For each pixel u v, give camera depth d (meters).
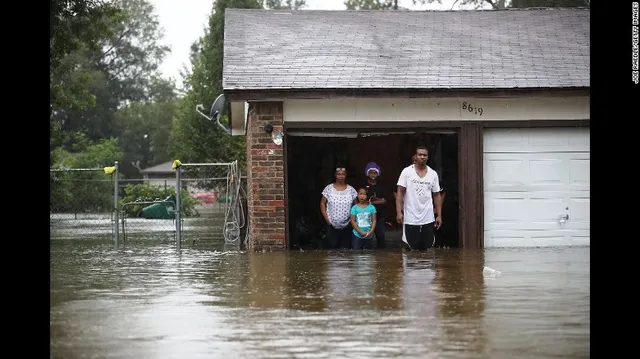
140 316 8.61
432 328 7.75
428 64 17.61
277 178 16.86
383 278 11.62
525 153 17.41
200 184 35.81
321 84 16.50
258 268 13.29
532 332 7.55
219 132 41.06
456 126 17.19
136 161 85.94
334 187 17.08
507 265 13.26
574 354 6.71
